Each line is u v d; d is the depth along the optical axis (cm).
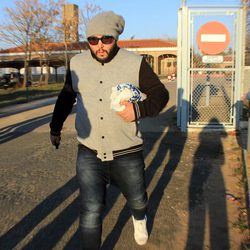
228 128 981
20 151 832
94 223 320
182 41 964
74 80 325
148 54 6962
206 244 398
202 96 1080
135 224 369
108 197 531
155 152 795
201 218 462
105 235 419
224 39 954
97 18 305
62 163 718
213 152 785
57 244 402
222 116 1026
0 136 1030
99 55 310
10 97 2534
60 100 339
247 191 507
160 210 487
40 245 401
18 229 438
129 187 332
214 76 1045
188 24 953
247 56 1360
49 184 593
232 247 391
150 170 664
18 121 1316
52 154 793
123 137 317
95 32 303
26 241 409
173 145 856
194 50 966
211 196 535
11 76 4172
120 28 312
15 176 639
